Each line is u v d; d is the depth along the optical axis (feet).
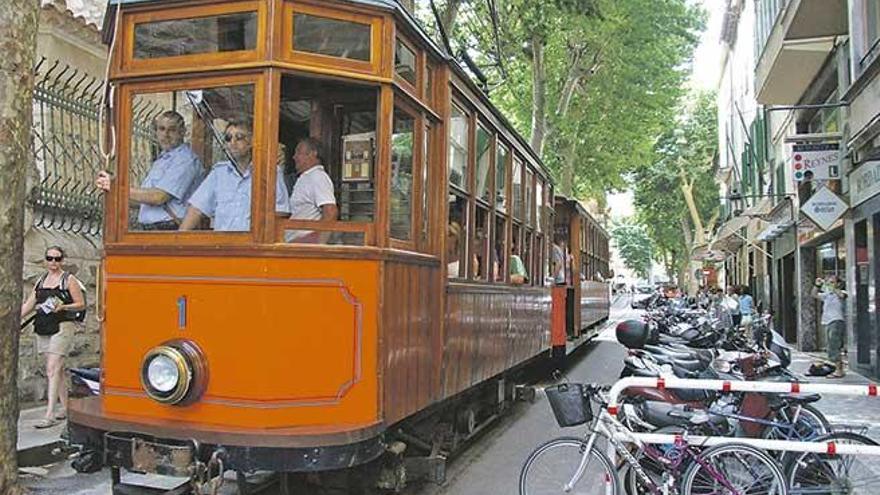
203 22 16.99
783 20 55.21
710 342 34.32
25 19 16.25
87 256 33.45
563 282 46.14
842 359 52.70
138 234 17.40
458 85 21.89
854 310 50.67
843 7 49.57
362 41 17.29
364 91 18.04
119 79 17.49
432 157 20.49
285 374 16.15
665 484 18.51
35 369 30.45
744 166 111.65
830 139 53.78
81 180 32.76
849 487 18.86
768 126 89.15
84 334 33.14
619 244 329.52
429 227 20.35
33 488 21.83
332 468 15.79
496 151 26.76
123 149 17.71
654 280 333.42
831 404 36.88
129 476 22.71
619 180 97.40
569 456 18.85
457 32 61.31
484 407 29.58
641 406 20.42
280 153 17.40
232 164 16.94
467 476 24.47
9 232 16.08
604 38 71.36
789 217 72.95
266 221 16.29
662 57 78.13
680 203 168.45
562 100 74.84
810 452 18.40
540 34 52.01
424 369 19.76
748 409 21.21
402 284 18.38
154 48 17.40
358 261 17.02
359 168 18.13
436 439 22.68
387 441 18.76
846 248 52.65
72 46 33.88
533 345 34.27
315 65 16.66
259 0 16.51
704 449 18.40
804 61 57.93
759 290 101.65
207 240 16.72
